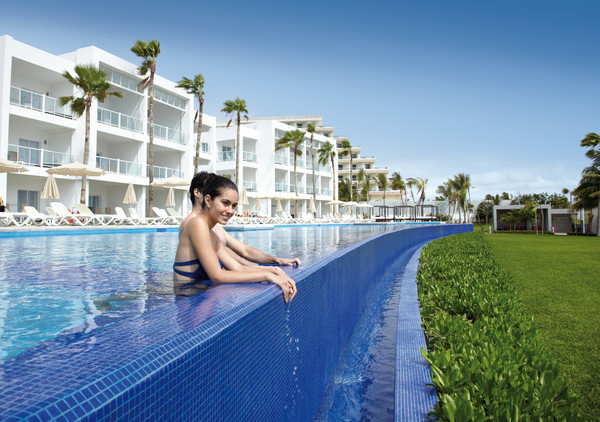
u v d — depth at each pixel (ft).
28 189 69.00
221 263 8.68
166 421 2.94
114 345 3.14
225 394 4.00
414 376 7.42
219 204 7.52
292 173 155.22
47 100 69.26
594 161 123.75
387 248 27.61
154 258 17.26
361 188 245.45
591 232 140.15
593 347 11.85
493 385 6.15
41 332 5.01
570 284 23.68
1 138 59.72
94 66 71.41
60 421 1.95
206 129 116.26
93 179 74.90
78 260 16.43
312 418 7.94
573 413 5.54
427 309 11.94
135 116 87.51
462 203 254.68
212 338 3.72
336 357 10.66
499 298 12.21
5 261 15.94
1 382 2.33
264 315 5.32
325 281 9.34
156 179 88.12
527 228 183.11
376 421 8.09
